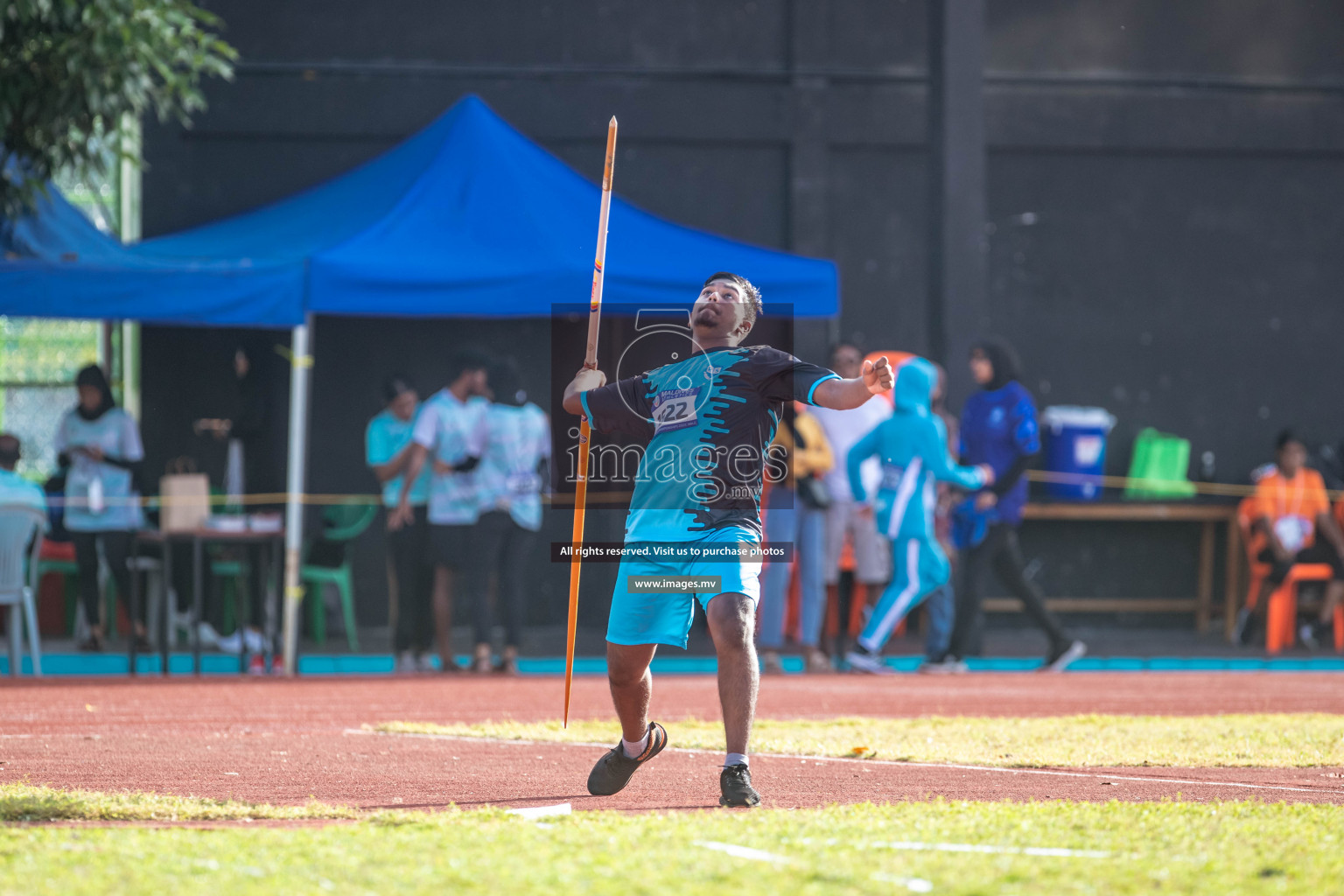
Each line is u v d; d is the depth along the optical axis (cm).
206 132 4928
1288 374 5462
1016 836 1338
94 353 4897
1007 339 5328
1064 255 5356
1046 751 2223
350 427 4975
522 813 1501
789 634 4812
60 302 3447
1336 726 2611
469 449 3794
